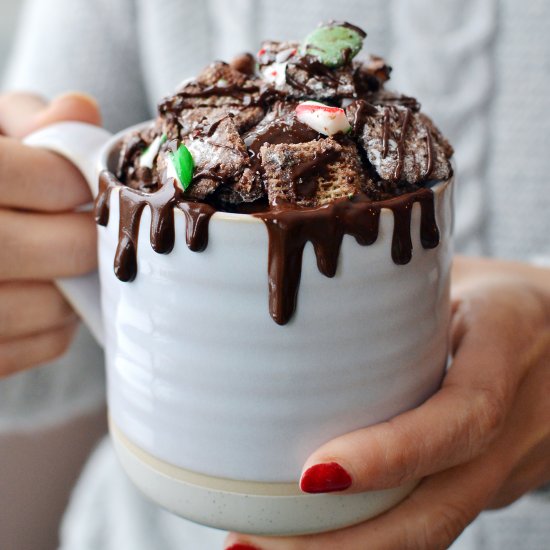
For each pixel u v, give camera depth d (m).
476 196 0.68
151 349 0.39
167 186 0.37
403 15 0.66
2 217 0.45
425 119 0.41
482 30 0.65
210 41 0.74
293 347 0.38
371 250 0.37
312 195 0.37
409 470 0.39
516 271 0.52
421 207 0.38
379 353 0.38
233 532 0.41
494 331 0.45
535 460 0.47
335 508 0.40
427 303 0.39
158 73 0.75
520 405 0.45
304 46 0.41
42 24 0.76
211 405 0.38
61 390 0.72
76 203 0.46
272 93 0.40
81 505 0.78
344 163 0.38
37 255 0.45
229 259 0.37
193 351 0.38
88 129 0.45
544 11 0.63
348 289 0.37
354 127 0.39
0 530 0.84
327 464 0.38
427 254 0.38
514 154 0.67
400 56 0.67
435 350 0.40
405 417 0.40
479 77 0.66
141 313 0.39
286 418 0.38
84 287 0.46
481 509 0.43
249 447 0.39
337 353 0.38
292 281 0.37
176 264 0.37
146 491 0.41
